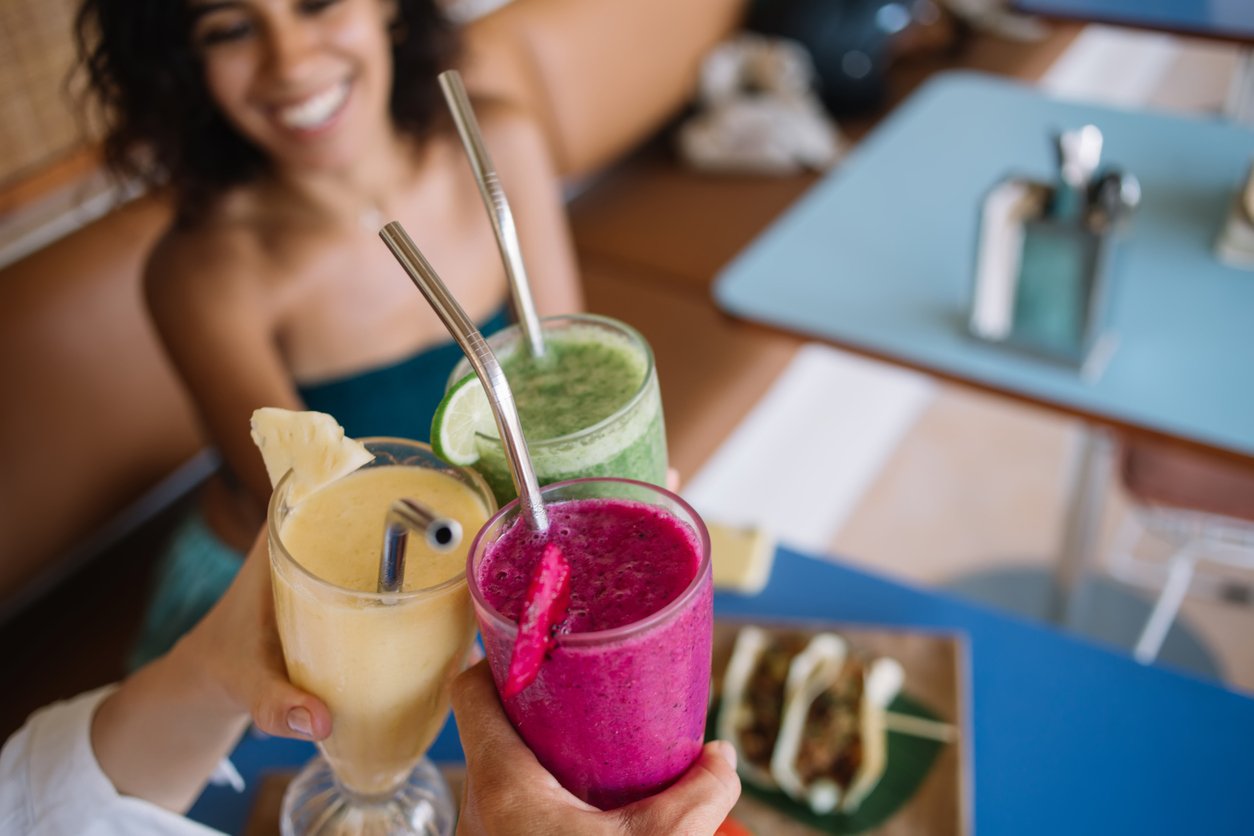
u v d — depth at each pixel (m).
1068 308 1.56
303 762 1.09
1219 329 1.64
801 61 3.02
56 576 1.96
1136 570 2.48
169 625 1.76
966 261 1.85
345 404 1.80
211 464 2.20
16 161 2.03
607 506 0.66
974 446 2.88
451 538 0.59
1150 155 2.07
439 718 0.76
